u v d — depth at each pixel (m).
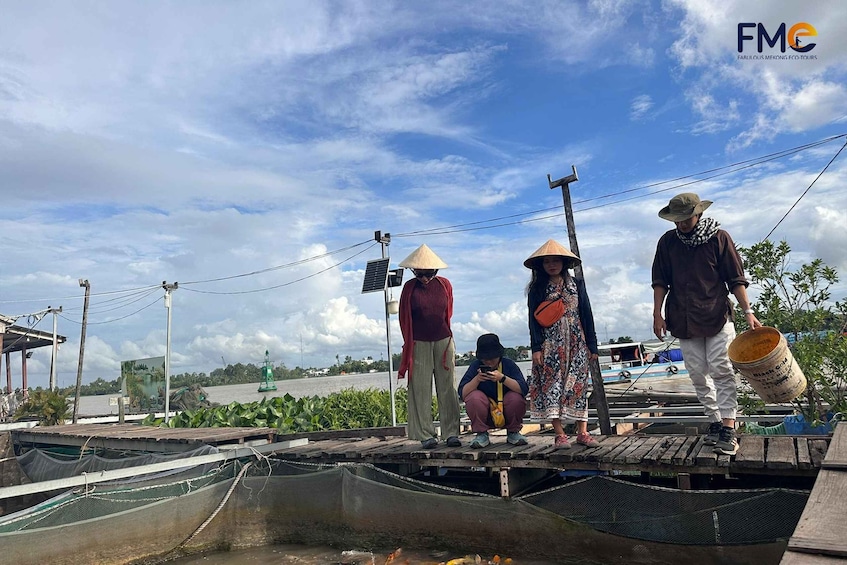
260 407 13.13
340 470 6.64
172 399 19.77
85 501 5.96
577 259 5.75
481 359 6.21
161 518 6.46
